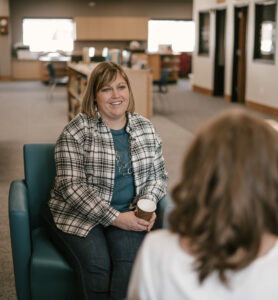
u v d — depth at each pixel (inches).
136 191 79.0
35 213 83.7
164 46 602.2
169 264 31.4
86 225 73.7
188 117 324.5
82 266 70.1
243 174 29.0
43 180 83.7
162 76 392.8
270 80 329.7
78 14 623.8
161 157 83.4
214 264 29.7
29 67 618.2
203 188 30.0
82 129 76.6
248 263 29.4
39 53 616.4
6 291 93.8
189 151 31.9
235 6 387.9
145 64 318.3
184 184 31.9
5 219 134.3
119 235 73.9
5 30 595.5
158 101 413.4
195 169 30.8
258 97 350.9
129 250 71.6
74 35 603.5
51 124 294.5
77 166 75.7
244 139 29.6
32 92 483.8
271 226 29.9
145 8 638.5
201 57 482.0
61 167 75.5
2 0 587.5
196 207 30.9
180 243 32.0
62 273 72.1
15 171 186.9
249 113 31.9
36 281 72.4
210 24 450.3
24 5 611.5
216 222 29.4
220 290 30.0
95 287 69.7
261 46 351.6
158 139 82.8
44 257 73.0
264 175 29.2
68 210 75.8
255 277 29.5
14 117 322.3
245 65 398.6
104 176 76.6
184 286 30.6
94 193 74.7
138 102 250.1
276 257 30.0
